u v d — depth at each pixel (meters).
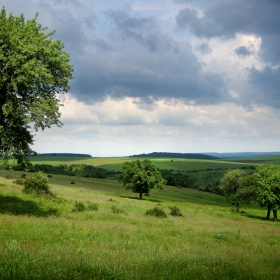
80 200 42.00
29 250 10.33
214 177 196.75
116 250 12.66
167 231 22.33
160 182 87.50
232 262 10.96
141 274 8.20
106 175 173.00
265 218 69.00
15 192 37.25
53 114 22.83
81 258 8.99
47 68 23.00
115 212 33.31
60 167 174.62
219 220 42.59
